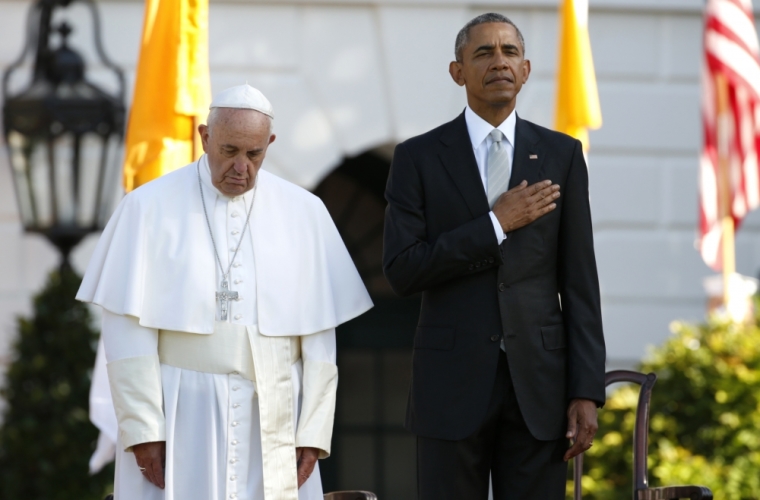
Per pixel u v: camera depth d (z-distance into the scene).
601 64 27.25
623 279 27.05
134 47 26.03
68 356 23.56
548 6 26.83
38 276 25.91
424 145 13.82
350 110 26.58
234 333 13.06
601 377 13.30
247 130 12.57
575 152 13.73
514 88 13.51
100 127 22.50
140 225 13.20
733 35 24.08
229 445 12.89
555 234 13.52
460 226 13.19
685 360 22.78
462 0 26.69
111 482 23.47
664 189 27.25
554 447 13.45
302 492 13.41
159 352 13.16
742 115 24.42
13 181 23.94
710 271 27.25
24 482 23.14
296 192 13.97
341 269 13.97
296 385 13.48
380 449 30.23
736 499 21.30
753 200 24.48
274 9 26.39
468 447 13.33
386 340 30.31
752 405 21.98
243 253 13.34
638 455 14.88
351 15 26.61
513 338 13.23
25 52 23.97
